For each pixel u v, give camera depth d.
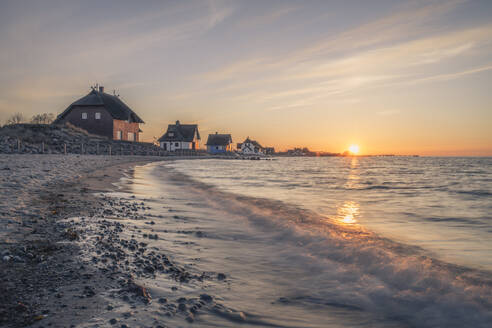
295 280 4.46
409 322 3.36
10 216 6.52
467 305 3.75
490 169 53.88
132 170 25.52
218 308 3.39
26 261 4.29
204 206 10.71
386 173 41.06
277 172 38.75
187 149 87.00
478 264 5.33
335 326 3.23
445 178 31.50
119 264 4.39
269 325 3.14
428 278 4.62
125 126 57.28
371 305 3.76
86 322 2.81
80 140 43.50
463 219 9.76
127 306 3.19
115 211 8.41
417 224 8.92
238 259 5.29
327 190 18.59
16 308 3.02
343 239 6.79
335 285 4.33
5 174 12.76
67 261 4.36
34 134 39.38
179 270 4.47
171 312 3.14
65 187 11.87
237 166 52.69
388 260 5.42
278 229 7.62
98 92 56.00
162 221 7.82
